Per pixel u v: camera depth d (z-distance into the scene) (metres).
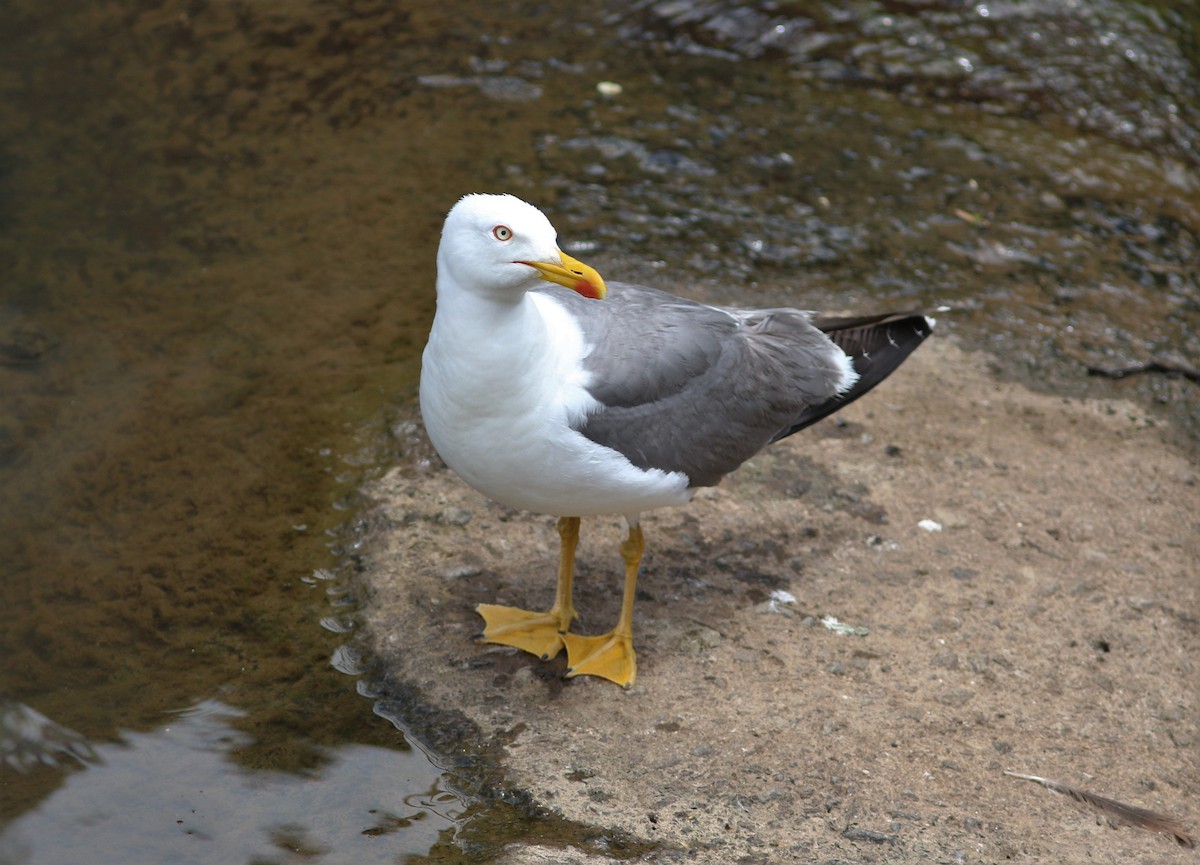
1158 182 9.46
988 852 4.74
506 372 4.80
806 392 5.75
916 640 5.77
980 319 8.07
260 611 5.78
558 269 4.62
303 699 5.37
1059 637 5.84
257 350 7.37
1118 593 6.11
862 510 6.56
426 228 8.48
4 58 10.11
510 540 6.24
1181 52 10.73
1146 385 7.64
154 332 7.49
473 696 5.39
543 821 4.84
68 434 6.73
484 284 4.69
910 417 7.26
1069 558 6.32
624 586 5.98
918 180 9.31
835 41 10.85
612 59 10.52
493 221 4.60
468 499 6.44
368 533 6.21
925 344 7.85
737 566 6.16
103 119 9.50
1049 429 7.24
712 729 5.25
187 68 10.10
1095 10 11.03
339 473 6.56
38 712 5.25
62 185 8.81
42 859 4.64
